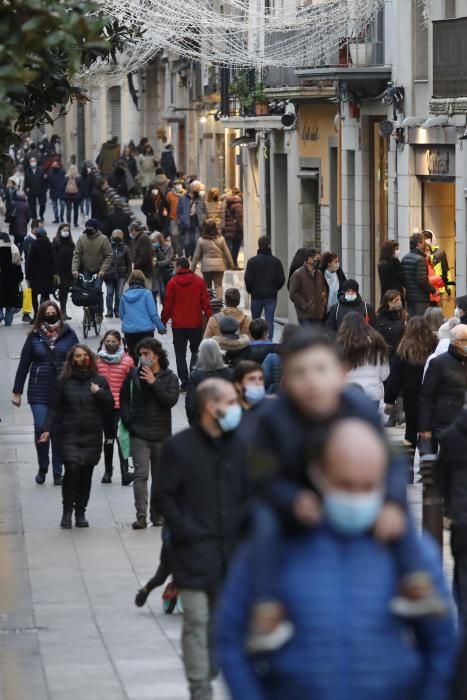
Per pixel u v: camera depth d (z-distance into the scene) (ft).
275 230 293.64
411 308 194.70
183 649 68.54
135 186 429.38
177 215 328.90
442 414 111.45
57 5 76.64
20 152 536.83
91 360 121.19
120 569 107.96
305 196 277.64
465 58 203.41
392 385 128.16
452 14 218.79
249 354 135.95
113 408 131.85
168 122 468.75
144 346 118.32
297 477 39.09
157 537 118.62
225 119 287.69
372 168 248.52
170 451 68.33
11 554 113.19
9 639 88.74
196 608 67.77
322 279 196.13
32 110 116.47
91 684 77.92
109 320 252.21
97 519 125.59
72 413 120.67
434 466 80.02
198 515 67.97
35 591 101.30
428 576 39.09
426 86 224.94
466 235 209.36
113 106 568.41
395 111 231.30
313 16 233.35
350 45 240.73
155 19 195.62
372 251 250.37
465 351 111.14
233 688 38.70
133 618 93.91
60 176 411.75
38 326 138.41
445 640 39.22
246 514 39.70
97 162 458.50
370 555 39.06
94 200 346.13
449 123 211.61
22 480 142.51
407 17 227.81
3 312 253.44
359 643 38.81
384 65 237.45
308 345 40.27
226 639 39.01
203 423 68.23
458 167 211.20
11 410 180.45
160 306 268.82
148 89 524.52
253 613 38.65
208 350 115.55
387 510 38.86
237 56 241.14
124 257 252.62
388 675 38.83
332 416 39.91
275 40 244.22
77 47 81.25
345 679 38.75
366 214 249.75
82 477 121.90
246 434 68.44
